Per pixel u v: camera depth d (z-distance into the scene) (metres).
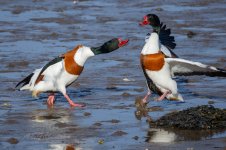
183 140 12.17
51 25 24.70
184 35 22.86
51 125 13.18
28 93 15.83
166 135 12.49
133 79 17.30
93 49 14.76
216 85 16.70
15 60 19.16
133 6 28.86
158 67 14.72
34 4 29.17
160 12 27.17
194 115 13.16
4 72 17.83
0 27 24.20
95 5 29.22
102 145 11.89
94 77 17.47
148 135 12.51
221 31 23.48
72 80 14.90
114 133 12.56
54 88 14.84
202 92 16.06
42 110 14.39
